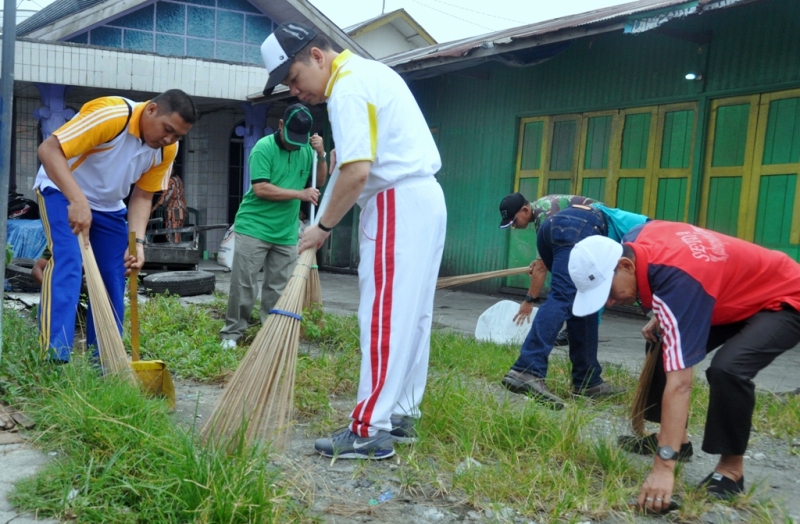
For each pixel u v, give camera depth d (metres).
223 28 14.80
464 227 10.88
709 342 3.09
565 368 4.74
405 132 3.07
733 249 2.80
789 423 3.82
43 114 11.95
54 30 12.87
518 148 10.06
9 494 2.38
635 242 2.85
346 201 2.98
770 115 7.19
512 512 2.58
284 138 5.23
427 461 2.99
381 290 3.07
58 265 3.72
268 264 5.55
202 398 3.94
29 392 3.32
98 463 2.59
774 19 7.09
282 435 3.04
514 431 3.27
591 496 2.71
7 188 3.57
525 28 10.86
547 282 9.58
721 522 2.56
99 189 3.89
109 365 3.49
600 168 8.95
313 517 2.42
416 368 3.35
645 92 8.36
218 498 2.25
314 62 3.09
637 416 3.35
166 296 8.05
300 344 5.55
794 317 2.82
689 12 6.20
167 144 3.88
